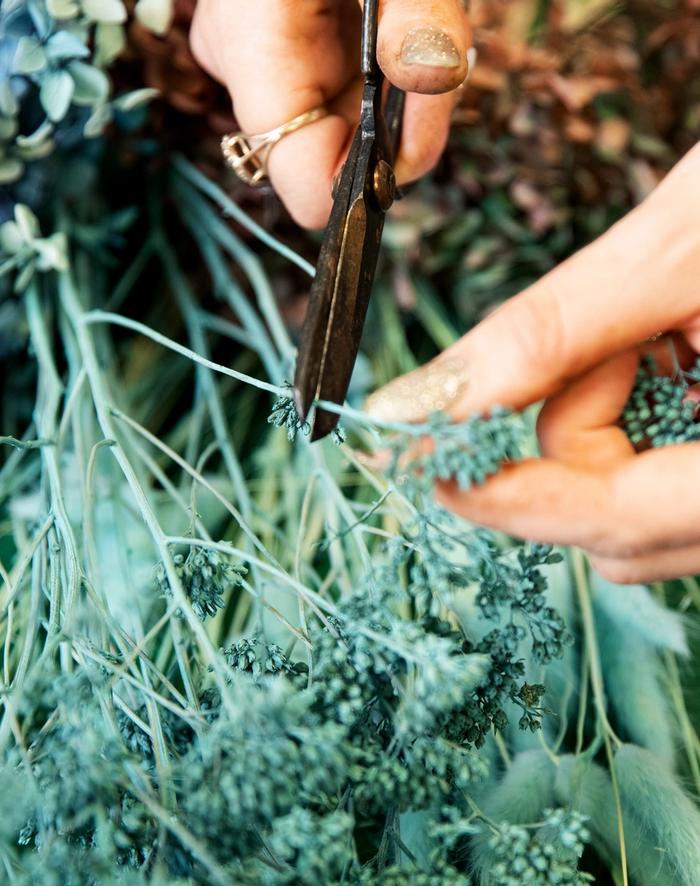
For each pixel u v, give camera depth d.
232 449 0.38
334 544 0.32
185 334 0.43
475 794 0.30
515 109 0.38
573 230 0.42
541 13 0.38
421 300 0.42
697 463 0.24
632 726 0.33
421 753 0.25
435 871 0.25
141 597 0.34
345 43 0.34
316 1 0.32
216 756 0.23
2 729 0.25
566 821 0.25
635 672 0.33
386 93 0.34
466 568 0.27
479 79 0.38
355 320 0.25
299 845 0.23
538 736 0.32
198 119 0.40
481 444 0.22
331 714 0.25
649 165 0.40
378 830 0.30
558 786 0.30
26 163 0.38
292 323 0.42
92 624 0.29
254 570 0.29
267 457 0.39
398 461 0.23
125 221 0.41
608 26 0.39
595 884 0.30
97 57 0.36
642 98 0.39
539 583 0.27
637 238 0.25
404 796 0.25
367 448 0.40
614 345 0.24
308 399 0.23
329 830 0.23
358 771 0.25
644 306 0.24
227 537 0.38
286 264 0.42
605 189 0.40
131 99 0.37
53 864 0.23
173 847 0.24
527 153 0.39
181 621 0.30
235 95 0.34
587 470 0.24
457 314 0.44
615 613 0.34
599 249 0.25
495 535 0.37
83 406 0.37
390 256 0.41
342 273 0.25
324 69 0.33
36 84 0.36
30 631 0.28
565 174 0.39
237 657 0.26
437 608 0.26
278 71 0.33
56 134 0.37
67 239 0.39
